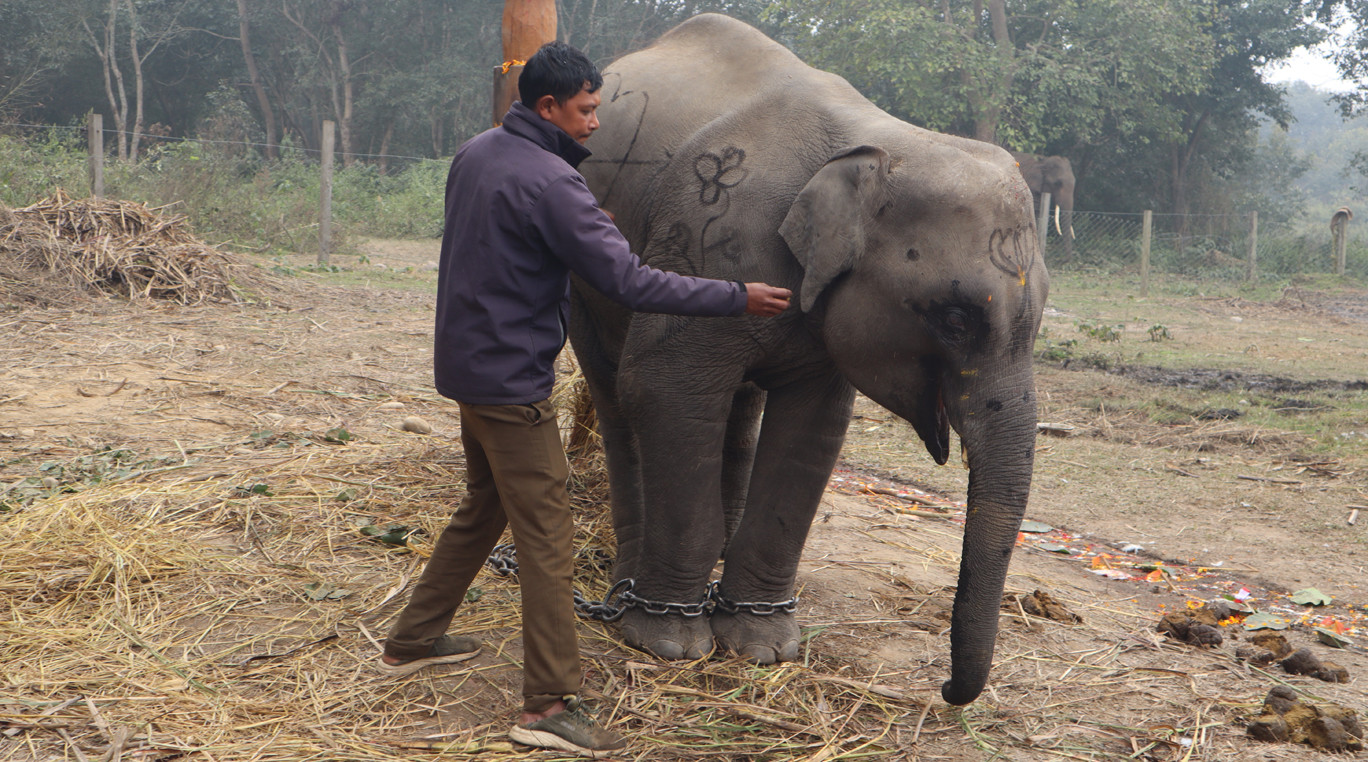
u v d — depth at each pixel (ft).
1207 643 12.01
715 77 11.43
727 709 9.64
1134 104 84.28
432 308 36.32
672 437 10.60
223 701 9.16
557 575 8.75
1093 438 23.45
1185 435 23.53
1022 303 9.02
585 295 12.15
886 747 9.16
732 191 10.41
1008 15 87.10
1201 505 18.39
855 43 74.74
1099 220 85.25
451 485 15.33
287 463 16.22
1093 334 38.47
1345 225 76.38
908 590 13.25
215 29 130.00
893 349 9.52
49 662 9.66
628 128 11.50
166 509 13.70
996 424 8.91
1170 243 85.30
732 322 10.31
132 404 20.20
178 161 53.98
